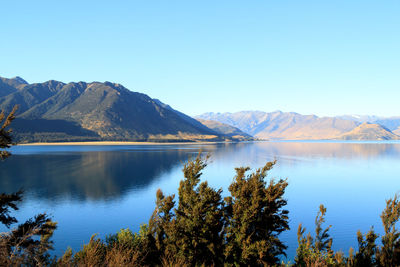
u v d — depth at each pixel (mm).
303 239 14562
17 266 8336
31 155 186750
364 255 11445
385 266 10430
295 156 193125
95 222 47938
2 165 130625
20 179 92375
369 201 62812
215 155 199000
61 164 136000
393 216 10727
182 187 13617
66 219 49625
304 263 13664
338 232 41656
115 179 94938
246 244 11750
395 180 92875
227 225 12914
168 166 131750
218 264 11906
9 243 9414
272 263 11734
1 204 10336
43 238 10414
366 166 133250
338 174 106500
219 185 81625
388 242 10648
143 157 176500
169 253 11664
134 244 12969
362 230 42375
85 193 72062
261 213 12422
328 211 54156
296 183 86625
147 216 51750
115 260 9688
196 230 12086
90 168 122688
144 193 72500
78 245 35750
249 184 12672
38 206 58812
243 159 167625
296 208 56406
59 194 70562
